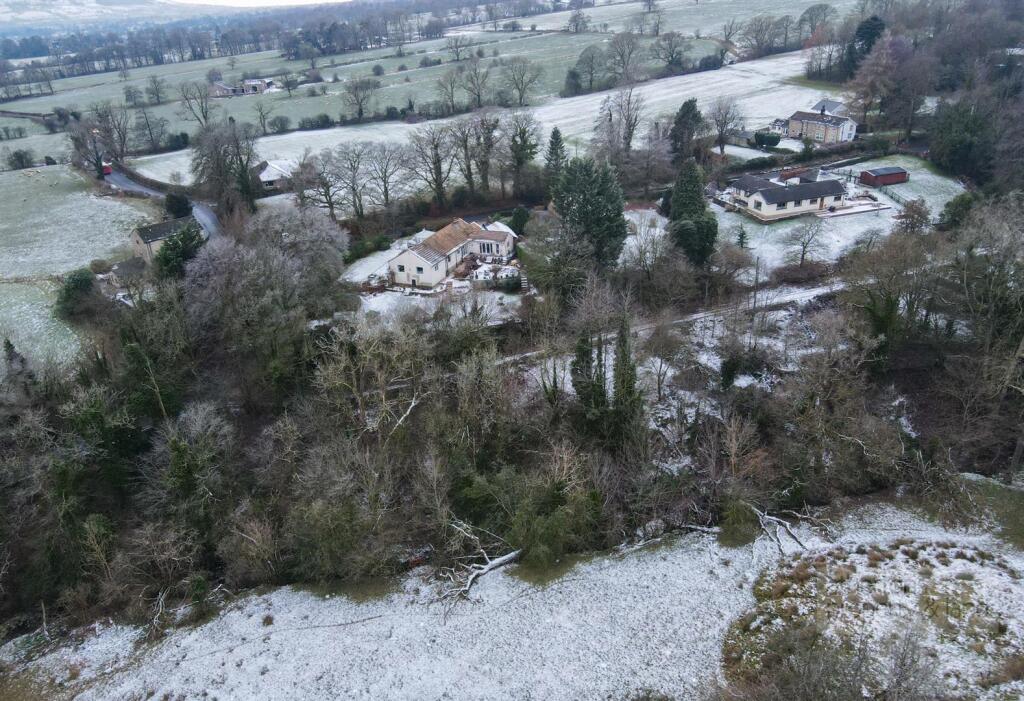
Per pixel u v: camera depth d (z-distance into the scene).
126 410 58.53
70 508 52.34
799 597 48.19
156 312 68.00
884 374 67.44
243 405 67.56
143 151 157.50
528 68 190.12
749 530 54.72
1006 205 73.62
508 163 113.75
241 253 70.25
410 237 104.75
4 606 53.69
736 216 104.06
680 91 174.62
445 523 52.84
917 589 47.78
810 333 73.94
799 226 92.44
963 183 109.94
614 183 82.06
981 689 39.91
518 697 43.16
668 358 69.44
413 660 46.34
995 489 56.09
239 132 110.88
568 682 43.81
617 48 184.38
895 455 56.94
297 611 51.22
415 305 74.88
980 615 45.09
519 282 82.56
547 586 51.44
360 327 60.97
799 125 135.25
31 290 90.94
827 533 53.94
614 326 72.31
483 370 60.28
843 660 41.75
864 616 45.94
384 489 54.94
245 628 49.97
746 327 74.50
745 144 132.75
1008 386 58.88
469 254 94.56
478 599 50.78
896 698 36.25
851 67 163.25
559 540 52.91
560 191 84.69
